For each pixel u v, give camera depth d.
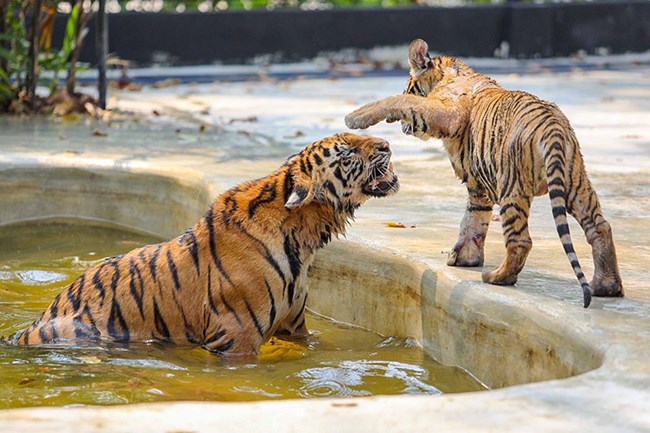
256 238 8.77
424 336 8.98
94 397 7.72
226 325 8.71
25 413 5.58
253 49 25.77
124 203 13.55
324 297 10.30
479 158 8.48
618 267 8.82
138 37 24.84
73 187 13.67
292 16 25.89
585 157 14.52
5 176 13.59
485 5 26.88
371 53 26.55
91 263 12.09
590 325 7.13
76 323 9.07
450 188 12.56
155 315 8.96
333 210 8.95
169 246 9.11
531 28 26.94
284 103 20.12
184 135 16.00
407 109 8.49
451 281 8.59
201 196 12.43
